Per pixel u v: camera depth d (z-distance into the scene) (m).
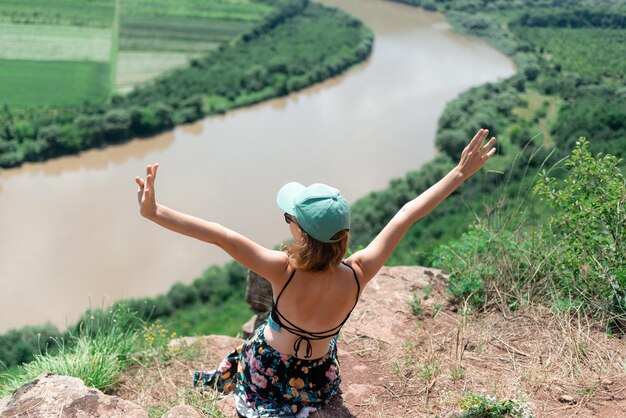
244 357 3.57
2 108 60.19
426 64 74.31
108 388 4.98
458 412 3.63
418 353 4.49
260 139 52.25
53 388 3.71
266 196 42.84
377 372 4.30
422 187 41.59
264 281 6.35
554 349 4.41
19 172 44.34
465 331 4.69
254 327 6.53
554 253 5.23
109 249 34.97
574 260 4.94
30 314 30.00
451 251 5.66
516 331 4.66
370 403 3.95
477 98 59.03
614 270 4.85
